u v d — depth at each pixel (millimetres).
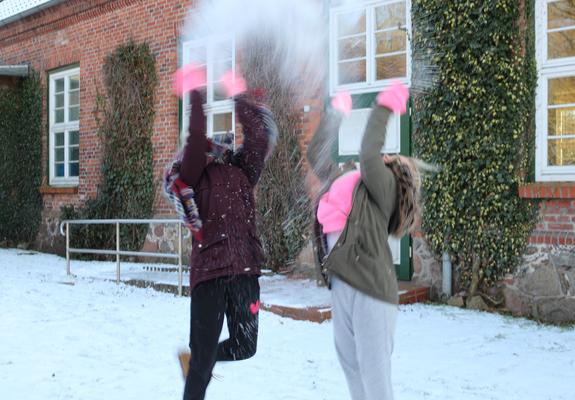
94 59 11773
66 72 12656
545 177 6484
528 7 6516
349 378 2885
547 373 4438
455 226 6883
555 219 6348
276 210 8633
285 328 5809
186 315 6395
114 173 11258
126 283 8328
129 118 11047
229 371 4453
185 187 3102
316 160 3439
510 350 5059
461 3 6824
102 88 11617
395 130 7527
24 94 13602
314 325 5926
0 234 13859
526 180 6535
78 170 12562
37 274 9430
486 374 4414
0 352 4930
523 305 6465
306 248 8398
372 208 2803
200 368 3055
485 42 6684
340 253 2779
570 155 6469
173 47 10375
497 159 6613
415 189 2908
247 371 4453
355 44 8125
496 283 6695
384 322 2721
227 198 3137
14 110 13703
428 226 7086
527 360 4773
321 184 3377
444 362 4711
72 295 7551
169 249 10352
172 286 7746
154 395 3895
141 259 10797
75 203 12227
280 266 8617
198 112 3133
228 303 3111
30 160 13453
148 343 5254
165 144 10539
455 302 6840
